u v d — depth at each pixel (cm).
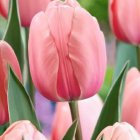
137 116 60
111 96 55
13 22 58
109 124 55
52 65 52
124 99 61
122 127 49
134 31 68
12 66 54
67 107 59
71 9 52
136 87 61
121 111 60
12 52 55
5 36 58
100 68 53
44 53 52
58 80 52
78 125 54
